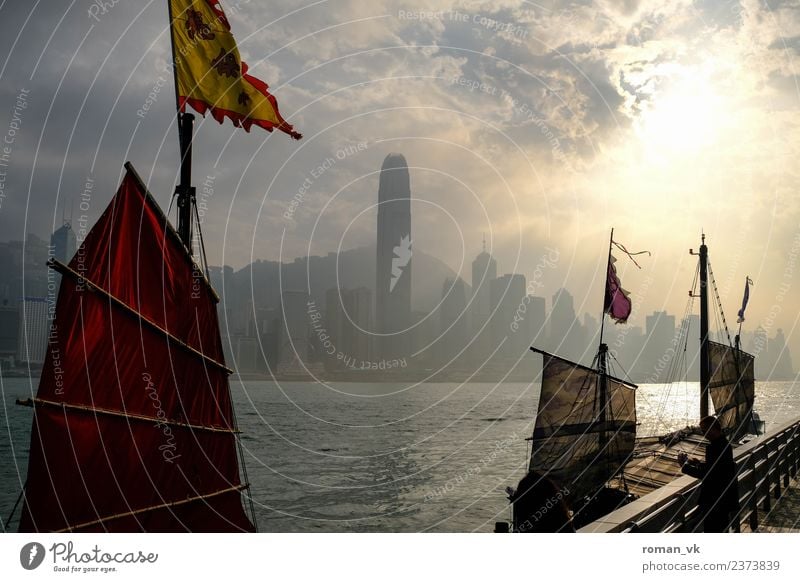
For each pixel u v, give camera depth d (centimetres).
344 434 7575
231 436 1568
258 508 3553
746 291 2814
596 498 2220
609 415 2567
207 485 1425
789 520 1088
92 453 1081
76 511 1054
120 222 1148
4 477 4012
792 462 1486
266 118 1451
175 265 1305
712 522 700
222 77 1399
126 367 1159
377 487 4225
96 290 1088
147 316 1212
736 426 3797
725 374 3656
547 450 2434
